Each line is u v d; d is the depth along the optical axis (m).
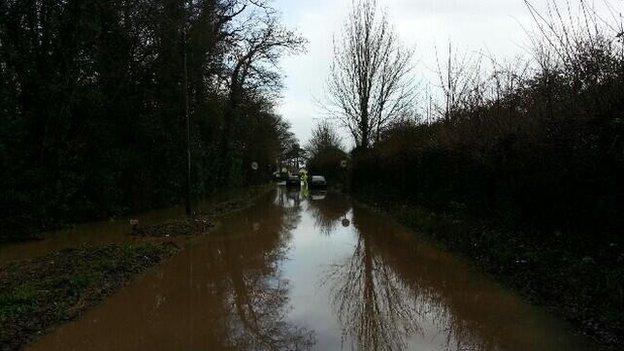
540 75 10.60
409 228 16.77
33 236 14.91
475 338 6.33
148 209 22.70
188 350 6.13
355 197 34.97
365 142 33.91
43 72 16.45
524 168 10.63
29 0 15.65
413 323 7.09
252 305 8.20
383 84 32.91
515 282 8.67
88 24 17.17
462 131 14.41
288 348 6.15
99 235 15.71
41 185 15.91
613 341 5.68
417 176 20.33
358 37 32.94
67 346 6.27
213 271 10.93
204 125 27.42
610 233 7.88
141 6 20.66
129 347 6.23
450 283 9.23
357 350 6.07
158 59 22.53
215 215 22.92
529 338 6.17
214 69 25.73
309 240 15.51
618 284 6.73
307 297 8.69
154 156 23.11
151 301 8.45
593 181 8.12
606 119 7.50
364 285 9.45
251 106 32.88
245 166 47.09
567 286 7.53
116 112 20.95
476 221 13.63
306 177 67.12
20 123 14.95
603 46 7.90
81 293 8.54
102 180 19.09
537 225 10.41
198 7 24.20
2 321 6.76
